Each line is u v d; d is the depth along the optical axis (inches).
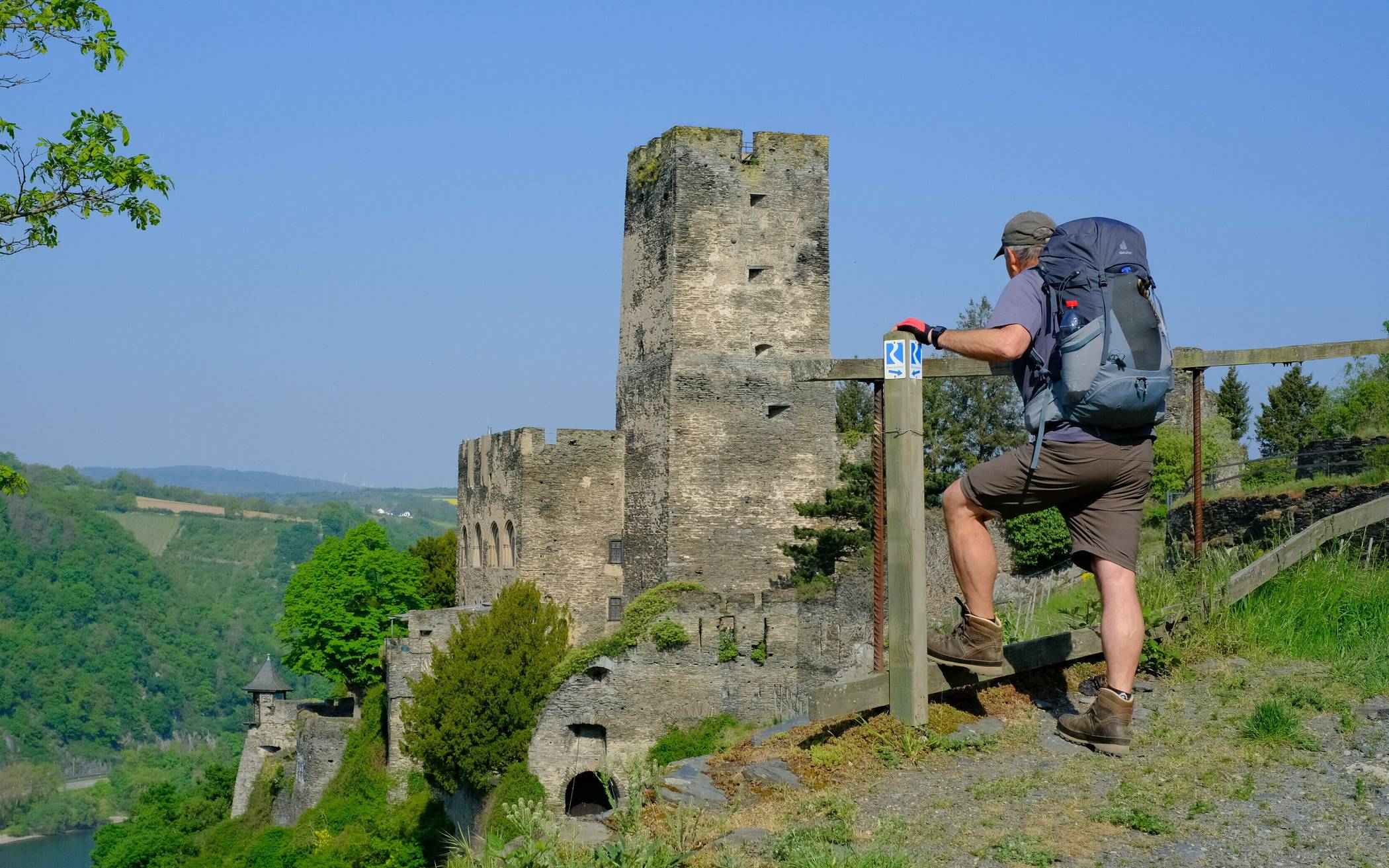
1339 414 1669.5
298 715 2977.4
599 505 2689.5
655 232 2608.3
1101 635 401.7
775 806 400.2
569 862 356.8
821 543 2177.7
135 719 7554.1
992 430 2468.0
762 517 2554.1
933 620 1375.5
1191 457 2058.3
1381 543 689.0
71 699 7347.4
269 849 2583.7
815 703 417.1
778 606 1875.0
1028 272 386.3
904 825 378.3
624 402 2704.2
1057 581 958.4
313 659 2920.8
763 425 2561.5
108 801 6560.0
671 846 371.2
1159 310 378.0
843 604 1777.8
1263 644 523.5
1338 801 378.6
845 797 402.3
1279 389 2714.1
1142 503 393.7
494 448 2839.6
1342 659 505.0
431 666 2217.0
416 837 2121.1
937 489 1747.0
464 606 2640.3
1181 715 455.2
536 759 1923.0
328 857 2235.5
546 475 2669.8
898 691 436.8
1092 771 408.2
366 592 2935.5
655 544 2566.4
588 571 2682.1
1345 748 416.5
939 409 2434.8
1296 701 458.0
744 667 1872.5
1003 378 2484.0
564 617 2470.5
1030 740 436.8
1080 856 355.6
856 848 365.4
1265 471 1023.0
